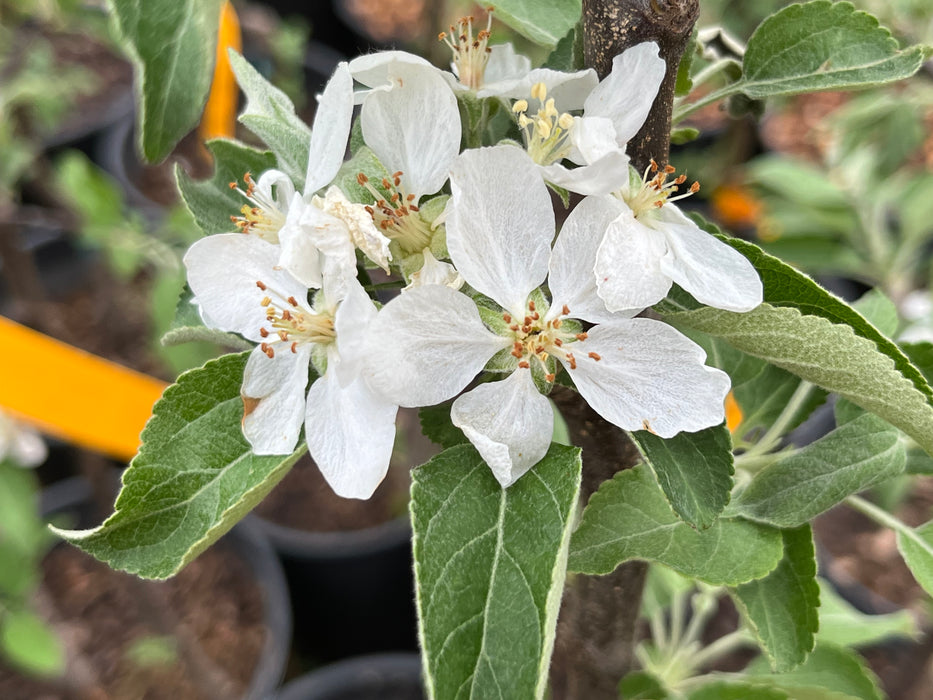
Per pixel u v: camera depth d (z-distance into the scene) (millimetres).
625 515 114
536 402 95
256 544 326
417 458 310
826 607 228
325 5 592
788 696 151
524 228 93
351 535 329
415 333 90
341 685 292
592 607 136
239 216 126
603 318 96
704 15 446
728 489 94
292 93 453
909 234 373
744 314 92
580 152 95
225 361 108
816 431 345
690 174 466
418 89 96
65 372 189
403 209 95
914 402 91
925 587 126
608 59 96
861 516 373
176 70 82
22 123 309
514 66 120
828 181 388
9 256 288
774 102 164
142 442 104
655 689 150
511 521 89
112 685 297
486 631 84
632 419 95
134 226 299
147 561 101
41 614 292
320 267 95
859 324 95
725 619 331
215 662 299
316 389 99
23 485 257
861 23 113
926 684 306
